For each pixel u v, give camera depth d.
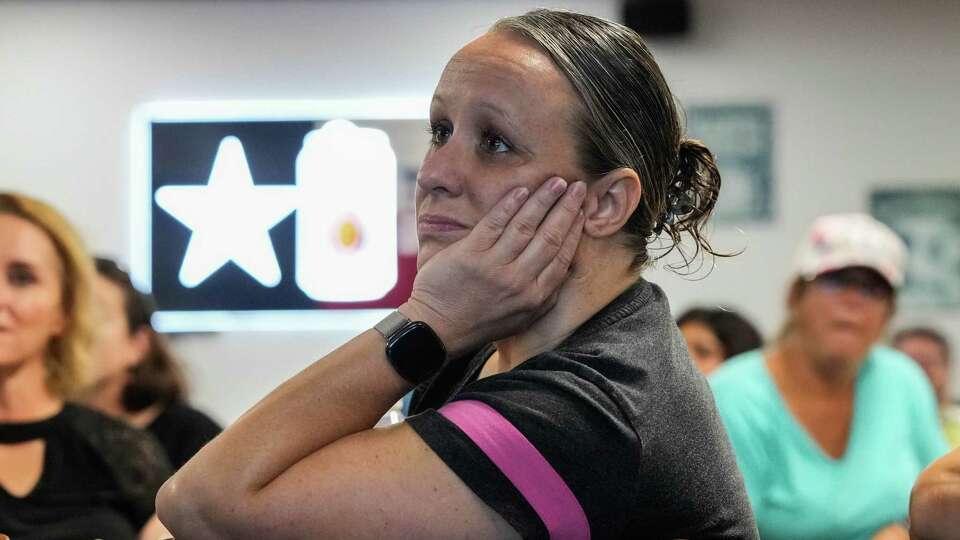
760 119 4.95
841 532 2.45
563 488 1.13
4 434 2.10
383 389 1.20
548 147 1.22
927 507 1.26
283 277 5.02
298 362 5.02
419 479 1.13
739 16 4.96
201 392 5.02
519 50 1.24
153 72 5.11
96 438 2.16
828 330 2.49
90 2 5.13
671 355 1.25
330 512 1.12
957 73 4.92
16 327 2.08
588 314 1.27
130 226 5.08
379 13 5.07
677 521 1.21
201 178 5.06
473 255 1.21
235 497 1.13
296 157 5.03
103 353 2.88
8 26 5.14
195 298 5.03
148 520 2.17
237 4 5.10
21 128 5.13
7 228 2.11
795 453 2.50
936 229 4.91
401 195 5.02
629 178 1.24
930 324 4.89
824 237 2.56
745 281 4.94
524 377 1.17
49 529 2.06
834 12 4.95
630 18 4.88
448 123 1.27
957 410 3.92
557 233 1.21
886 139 4.94
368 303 5.00
